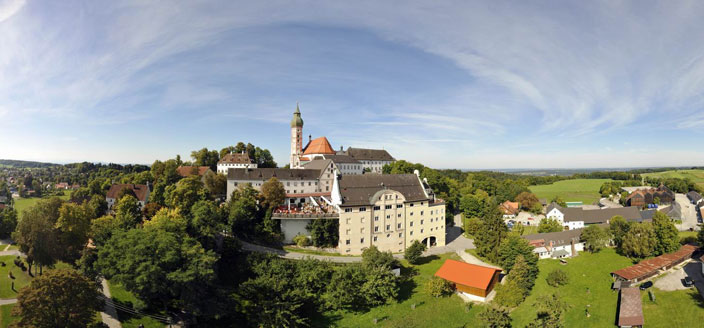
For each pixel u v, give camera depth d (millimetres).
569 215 139625
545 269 89062
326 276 73125
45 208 77250
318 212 95875
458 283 73438
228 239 82500
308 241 94062
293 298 62156
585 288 76500
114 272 56250
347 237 91562
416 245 89000
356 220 92688
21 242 67562
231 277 74750
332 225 93312
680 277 72625
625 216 139375
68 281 47531
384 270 71312
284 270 68625
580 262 92812
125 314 59250
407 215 101000
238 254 81375
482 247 94625
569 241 103312
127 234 60531
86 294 49094
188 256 59219
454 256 97750
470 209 151500
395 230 98438
